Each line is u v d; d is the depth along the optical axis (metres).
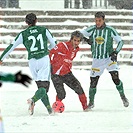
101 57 31.02
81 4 72.56
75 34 29.31
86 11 62.22
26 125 23.33
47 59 27.91
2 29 58.75
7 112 29.19
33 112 27.69
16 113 28.70
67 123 23.94
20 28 59.59
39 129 22.22
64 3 68.25
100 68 31.06
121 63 55.78
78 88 30.25
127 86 42.22
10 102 33.62
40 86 27.59
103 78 46.00
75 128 22.48
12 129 22.20
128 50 57.22
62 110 28.66
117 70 31.27
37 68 27.86
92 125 23.42
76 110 30.53
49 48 28.89
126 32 60.41
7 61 53.59
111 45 30.95
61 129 22.19
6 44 57.16
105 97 36.09
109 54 31.09
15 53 54.41
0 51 55.91
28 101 27.06
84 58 54.81
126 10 63.47
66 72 29.84
